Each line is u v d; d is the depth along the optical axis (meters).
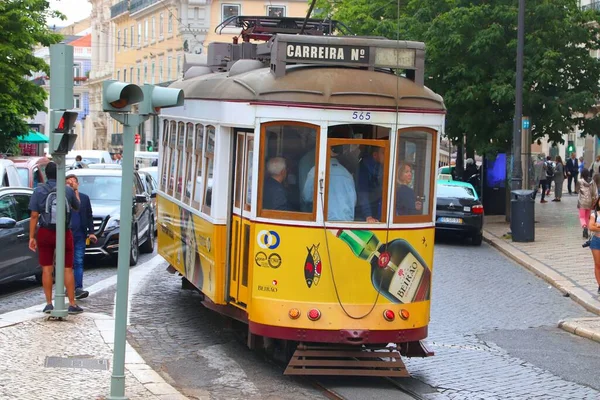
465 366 11.77
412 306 10.79
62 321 12.93
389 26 34.25
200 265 12.78
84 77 100.50
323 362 10.55
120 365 8.62
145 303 15.79
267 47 13.01
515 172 27.38
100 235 20.02
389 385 10.64
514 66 31.34
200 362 11.62
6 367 10.23
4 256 15.81
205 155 12.55
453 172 42.41
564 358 12.44
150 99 8.46
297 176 10.62
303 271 10.54
